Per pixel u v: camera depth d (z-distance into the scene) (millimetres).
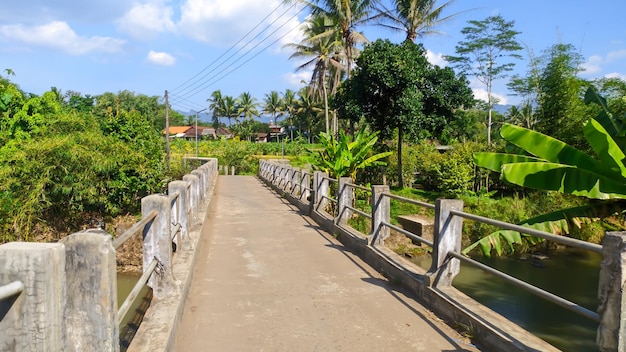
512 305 9750
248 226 9875
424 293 4898
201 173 10664
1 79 14203
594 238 14633
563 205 15688
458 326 4184
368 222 14758
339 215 8648
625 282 2588
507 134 5500
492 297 10289
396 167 23891
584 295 10734
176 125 90250
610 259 2658
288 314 4574
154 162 14898
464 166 19516
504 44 32562
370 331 4152
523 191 19188
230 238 8539
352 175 15086
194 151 39969
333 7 24484
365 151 14883
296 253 7289
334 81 30641
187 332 4117
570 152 5223
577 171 4973
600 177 4930
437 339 3971
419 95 20297
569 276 12367
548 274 12578
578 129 15180
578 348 7688
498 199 18781
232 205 13602
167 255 4375
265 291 5320
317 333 4109
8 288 1735
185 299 4773
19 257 1845
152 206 4355
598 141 4676
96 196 12312
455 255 4637
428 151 26219
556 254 14742
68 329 2307
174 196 6094
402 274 5477
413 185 25672
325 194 10797
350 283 5641
